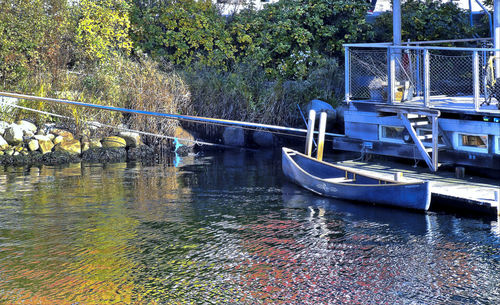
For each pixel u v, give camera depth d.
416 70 18.50
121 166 19.28
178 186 16.42
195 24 26.89
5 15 22.52
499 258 10.85
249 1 28.62
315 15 26.31
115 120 22.11
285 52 26.36
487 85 14.96
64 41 24.58
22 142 20.45
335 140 18.22
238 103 23.39
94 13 24.70
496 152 14.62
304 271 10.48
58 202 14.81
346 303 9.34
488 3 23.70
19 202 14.81
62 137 20.80
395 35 17.97
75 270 10.63
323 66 25.39
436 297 9.48
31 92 22.19
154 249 11.57
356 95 18.44
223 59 27.05
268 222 13.11
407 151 16.45
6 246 11.78
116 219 13.41
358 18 26.36
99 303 9.41
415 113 15.45
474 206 12.95
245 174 17.91
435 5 25.53
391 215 13.44
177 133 22.38
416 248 11.39
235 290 9.80
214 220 13.29
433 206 13.84
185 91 23.30
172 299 9.53
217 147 22.81
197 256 11.20
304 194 15.48
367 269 10.53
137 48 25.75
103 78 22.95
